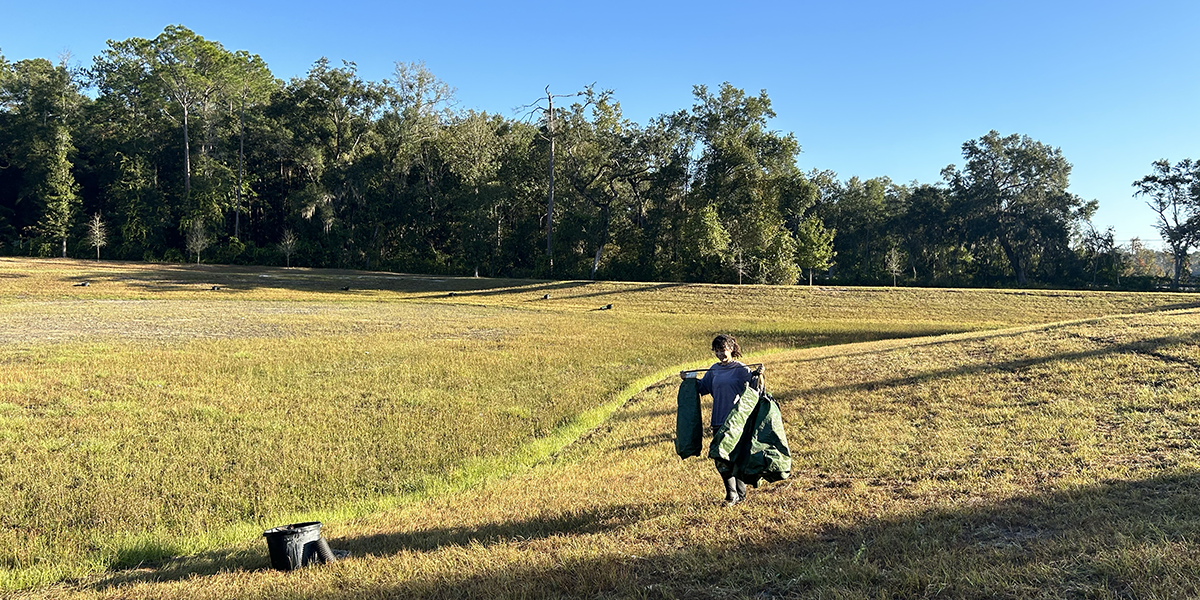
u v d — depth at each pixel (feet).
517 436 38.83
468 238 226.79
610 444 34.83
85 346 72.49
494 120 254.68
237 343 77.87
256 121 246.06
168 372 57.47
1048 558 13.56
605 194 228.63
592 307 140.15
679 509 20.88
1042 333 53.06
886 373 45.29
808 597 12.96
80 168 246.88
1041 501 17.78
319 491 30.25
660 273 209.77
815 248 221.66
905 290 149.48
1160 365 36.65
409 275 195.93
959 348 51.80
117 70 254.47
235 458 34.68
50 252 224.53
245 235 252.83
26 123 237.86
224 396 49.03
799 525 17.71
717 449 19.08
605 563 15.88
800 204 216.33
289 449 36.09
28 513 27.53
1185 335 43.19
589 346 78.48
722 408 20.29
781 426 20.04
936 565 13.73
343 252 231.71
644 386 54.08
